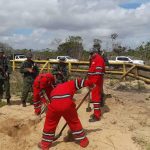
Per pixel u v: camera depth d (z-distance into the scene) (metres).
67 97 3.22
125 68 8.00
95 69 3.91
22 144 3.62
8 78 4.99
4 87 5.05
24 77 4.83
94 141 3.37
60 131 3.53
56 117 3.27
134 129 3.70
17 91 6.46
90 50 4.02
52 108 3.24
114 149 3.24
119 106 4.52
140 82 7.53
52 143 3.39
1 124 4.14
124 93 6.28
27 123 4.10
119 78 8.08
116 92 6.36
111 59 15.50
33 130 3.91
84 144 3.28
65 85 3.26
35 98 4.24
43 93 4.07
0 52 4.95
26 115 4.33
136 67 7.71
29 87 4.80
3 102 5.07
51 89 4.06
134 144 3.33
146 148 3.24
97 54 3.98
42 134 3.45
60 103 3.21
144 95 6.09
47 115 3.29
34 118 4.14
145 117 4.12
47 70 9.29
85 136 3.31
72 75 8.77
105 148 3.25
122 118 4.04
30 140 3.62
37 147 3.41
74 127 3.27
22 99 4.80
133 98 5.63
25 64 4.82
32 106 4.82
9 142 3.70
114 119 3.97
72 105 3.24
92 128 3.69
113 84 7.38
